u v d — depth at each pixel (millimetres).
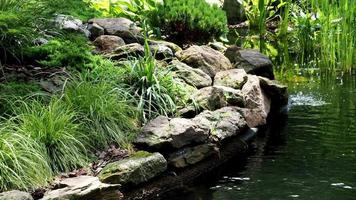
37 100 5992
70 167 5613
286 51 10445
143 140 5984
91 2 8789
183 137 6062
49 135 5633
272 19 12305
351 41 9500
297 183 5895
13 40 6602
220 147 6395
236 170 6203
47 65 6590
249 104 7195
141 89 6523
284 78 9164
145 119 6266
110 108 6109
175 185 5906
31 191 5258
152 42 7668
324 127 7098
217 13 8797
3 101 5961
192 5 8547
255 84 7441
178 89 6723
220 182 5984
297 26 10953
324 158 6344
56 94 6156
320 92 8406
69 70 6559
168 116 6453
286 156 6438
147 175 5703
